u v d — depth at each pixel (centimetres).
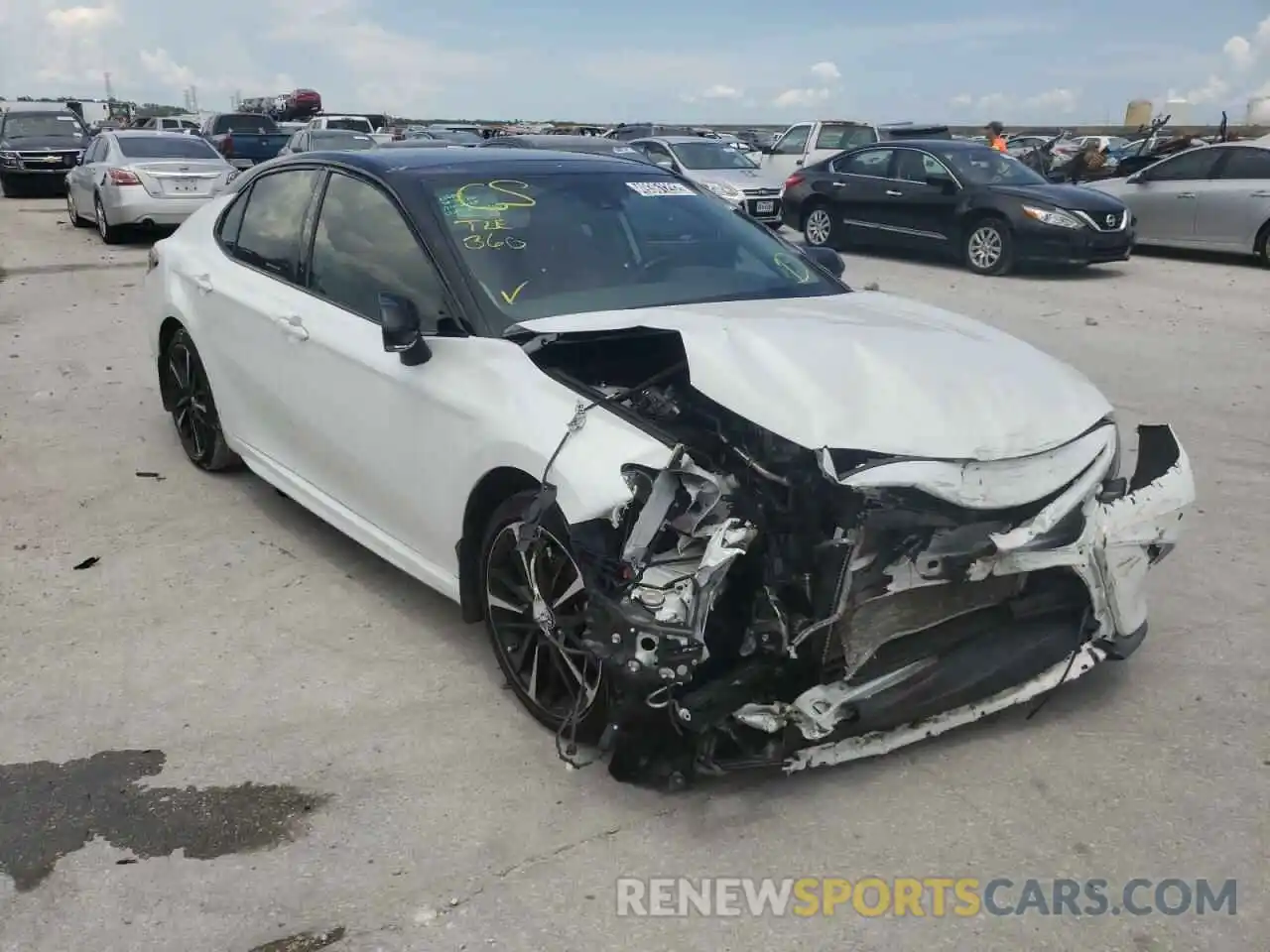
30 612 440
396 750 348
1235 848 299
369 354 410
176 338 586
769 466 313
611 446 315
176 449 639
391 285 416
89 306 1065
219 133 2766
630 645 286
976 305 1135
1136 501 342
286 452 489
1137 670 392
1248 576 470
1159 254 1569
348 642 418
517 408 345
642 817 314
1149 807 316
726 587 306
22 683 387
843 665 316
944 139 1516
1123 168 2070
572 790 326
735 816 314
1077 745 346
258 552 498
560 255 411
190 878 290
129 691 382
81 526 527
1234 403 744
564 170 464
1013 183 1381
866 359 330
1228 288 1245
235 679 390
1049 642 344
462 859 297
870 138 2134
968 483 304
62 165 2264
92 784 330
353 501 441
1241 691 378
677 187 484
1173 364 859
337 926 273
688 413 340
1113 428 348
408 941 267
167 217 1484
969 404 321
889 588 304
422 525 396
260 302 487
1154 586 461
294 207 493
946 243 1416
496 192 432
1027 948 265
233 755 345
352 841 304
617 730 302
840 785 328
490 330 375
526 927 272
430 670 397
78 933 271
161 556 493
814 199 1599
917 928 271
